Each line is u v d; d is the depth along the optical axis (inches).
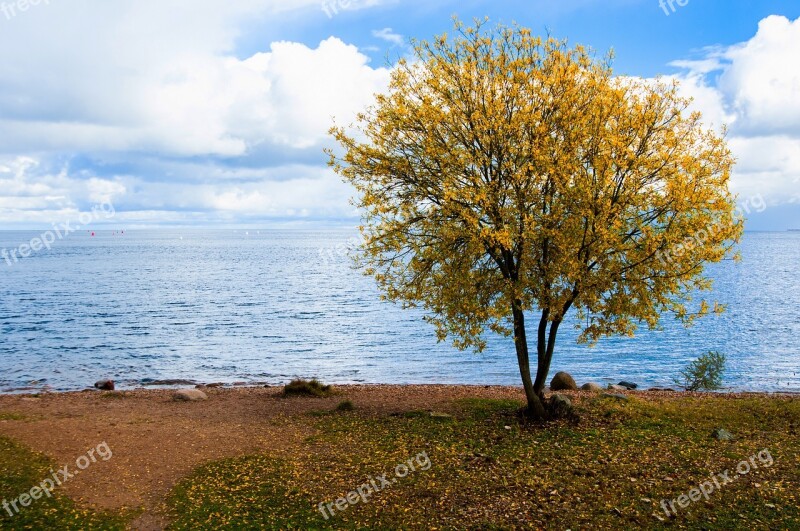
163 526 532.4
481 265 775.7
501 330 778.2
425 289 778.2
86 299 3572.8
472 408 950.4
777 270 6033.5
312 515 546.6
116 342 2148.1
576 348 2055.9
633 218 715.4
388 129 753.0
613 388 1273.4
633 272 689.6
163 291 4124.0
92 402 1077.8
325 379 1609.3
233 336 2317.9
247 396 1139.9
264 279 5300.2
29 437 764.6
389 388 1259.8
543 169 687.7
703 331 2370.8
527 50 732.7
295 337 2305.6
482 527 510.6
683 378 1587.1
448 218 738.2
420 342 2201.0
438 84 728.3
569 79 703.1
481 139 725.9
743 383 1497.3
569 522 512.7
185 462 697.0
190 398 1089.4
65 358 1850.4
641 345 2095.2
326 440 780.0
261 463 685.9
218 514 551.5
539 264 717.3
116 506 572.4
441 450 715.4
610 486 583.2
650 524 502.9
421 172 762.2
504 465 652.7
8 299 3535.9
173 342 2167.8
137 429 836.0
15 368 1695.4
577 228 688.4
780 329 2375.7
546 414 836.0
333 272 6176.2
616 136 668.7
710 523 500.1
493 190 720.3
